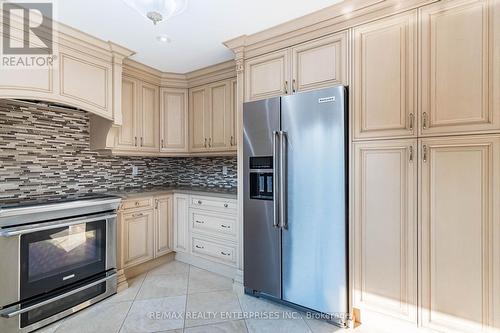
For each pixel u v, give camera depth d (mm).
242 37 2334
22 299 1845
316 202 1988
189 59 2854
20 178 2338
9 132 2273
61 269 2062
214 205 2947
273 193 2174
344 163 1889
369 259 1851
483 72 1491
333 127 1914
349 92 1908
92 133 2836
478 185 1514
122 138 2854
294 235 2088
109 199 2359
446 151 1599
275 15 1999
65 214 2086
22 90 1950
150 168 3598
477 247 1519
